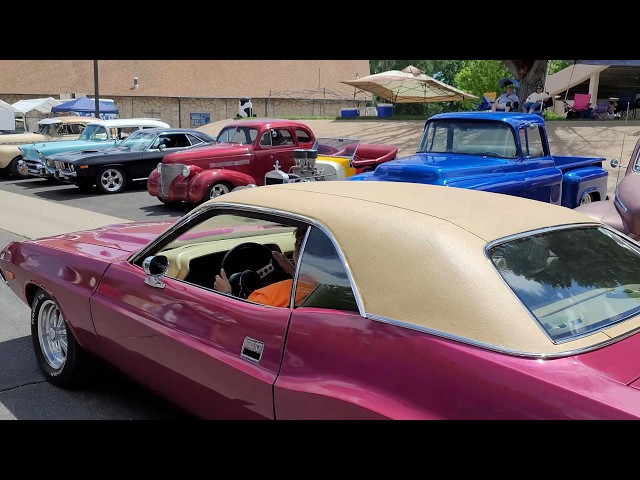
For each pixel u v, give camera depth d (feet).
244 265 11.43
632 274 8.66
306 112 128.57
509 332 6.75
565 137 62.28
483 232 8.00
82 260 12.26
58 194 49.03
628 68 90.99
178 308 10.06
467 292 7.10
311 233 8.76
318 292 8.37
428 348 6.93
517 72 67.82
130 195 48.57
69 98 118.42
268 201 9.64
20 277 13.66
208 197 39.01
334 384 7.57
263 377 8.37
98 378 13.32
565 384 6.19
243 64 134.31
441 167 23.67
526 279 7.53
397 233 7.96
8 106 88.07
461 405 6.56
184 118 123.54
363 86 82.79
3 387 13.26
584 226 9.28
